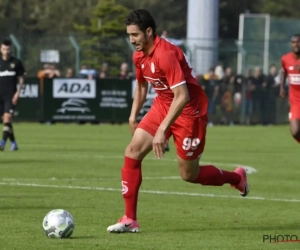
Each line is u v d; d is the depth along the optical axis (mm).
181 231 22766
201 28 91688
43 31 150500
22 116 77562
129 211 22406
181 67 21844
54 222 21047
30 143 55969
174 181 35500
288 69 43688
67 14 151125
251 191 32594
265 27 112250
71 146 53969
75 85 78188
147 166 42156
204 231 22812
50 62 81125
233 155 49500
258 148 55531
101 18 121062
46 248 19750
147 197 30172
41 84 77562
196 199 29859
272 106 85562
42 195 29859
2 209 26219
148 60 21688
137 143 22281
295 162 45750
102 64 81125
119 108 79250
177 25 151875
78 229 22750
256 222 24578
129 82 79312
